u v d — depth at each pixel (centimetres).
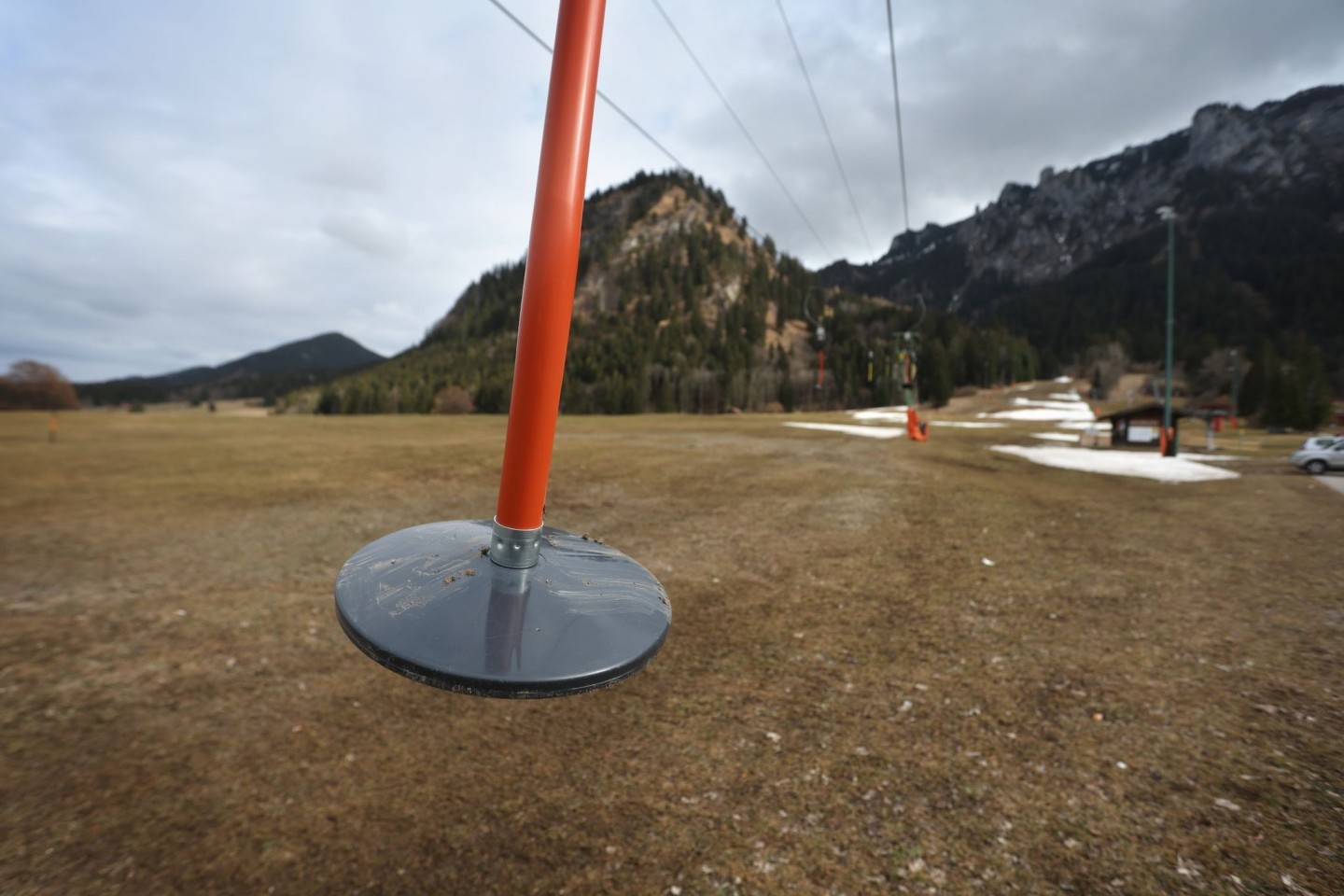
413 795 319
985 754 350
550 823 297
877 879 259
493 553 78
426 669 60
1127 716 388
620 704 418
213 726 387
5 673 453
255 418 4784
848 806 307
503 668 59
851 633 545
